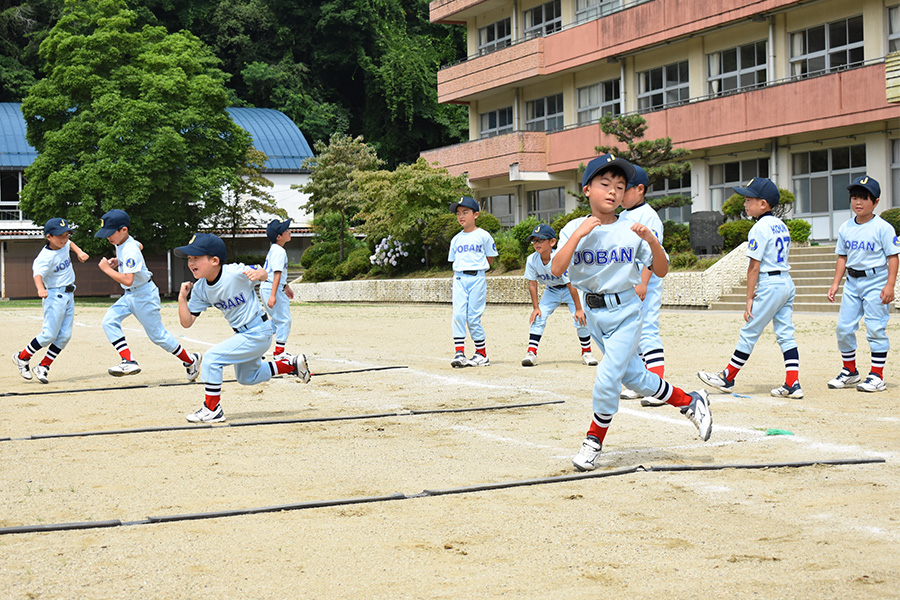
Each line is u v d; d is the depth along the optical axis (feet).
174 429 24.39
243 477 18.62
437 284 104.12
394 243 117.50
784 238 28.30
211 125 142.41
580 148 116.47
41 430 24.70
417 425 24.70
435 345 50.67
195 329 64.28
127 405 29.22
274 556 13.37
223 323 71.31
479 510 15.76
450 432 23.58
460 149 134.00
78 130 132.16
